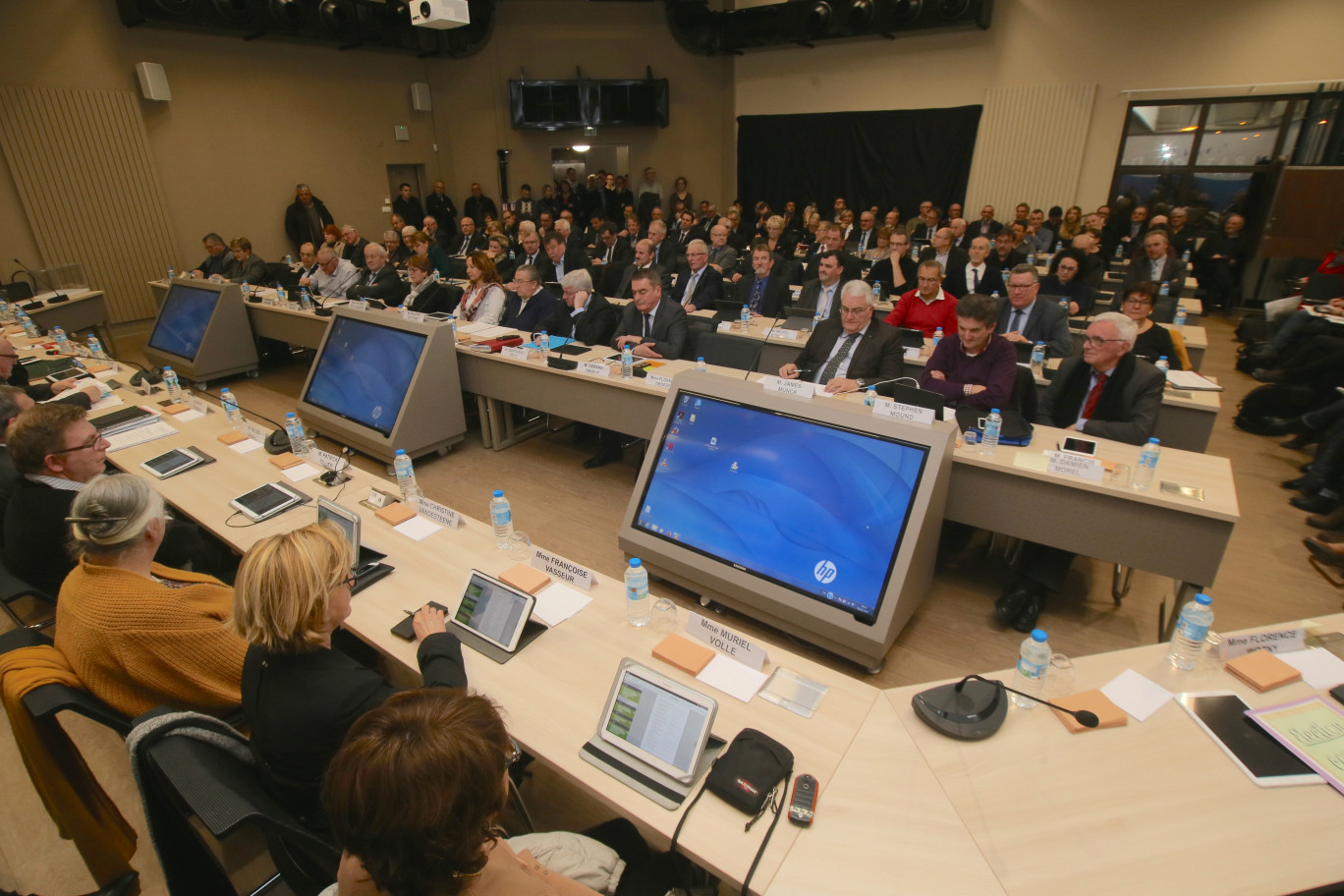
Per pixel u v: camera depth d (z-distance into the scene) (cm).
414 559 203
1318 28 709
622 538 260
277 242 897
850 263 550
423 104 1015
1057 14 827
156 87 749
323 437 440
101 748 219
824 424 227
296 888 128
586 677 156
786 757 129
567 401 380
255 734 127
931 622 267
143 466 270
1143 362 283
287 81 870
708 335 383
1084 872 108
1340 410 370
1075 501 236
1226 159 785
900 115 955
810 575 221
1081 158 855
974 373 312
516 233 939
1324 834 114
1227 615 270
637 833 147
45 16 683
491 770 82
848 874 110
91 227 742
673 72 1068
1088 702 141
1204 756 130
